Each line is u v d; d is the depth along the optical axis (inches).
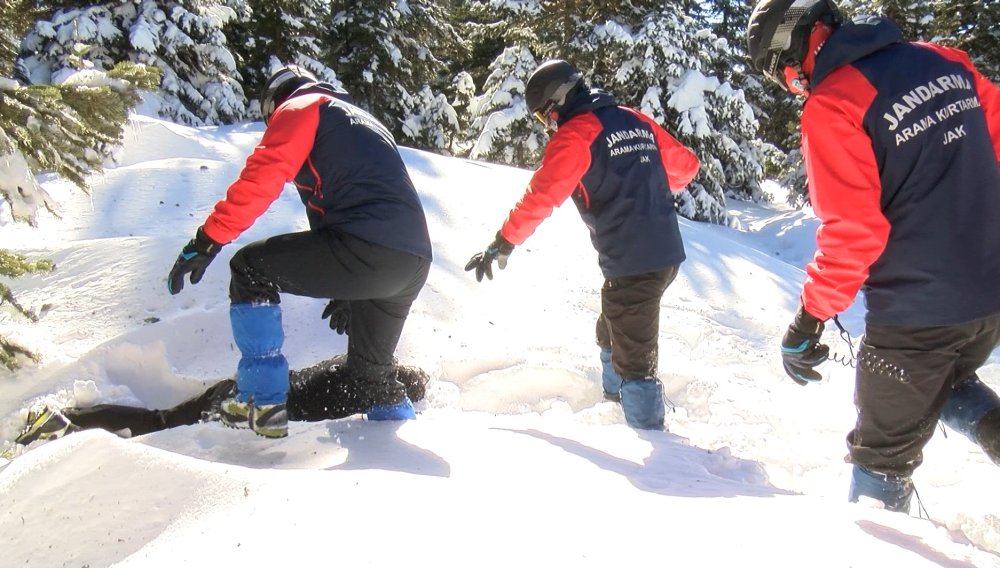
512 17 549.3
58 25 499.8
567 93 134.0
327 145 108.4
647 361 135.3
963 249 82.0
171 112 525.0
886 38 84.0
